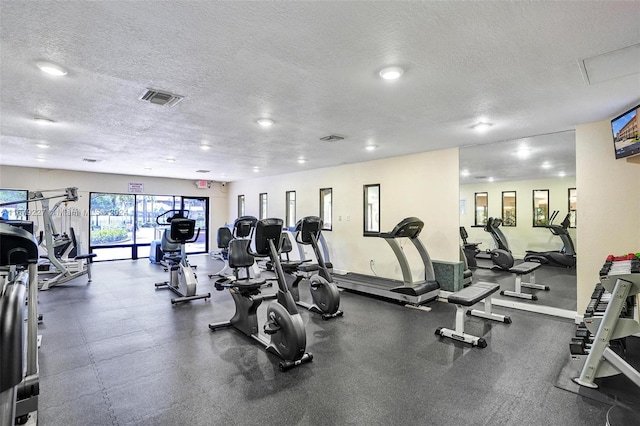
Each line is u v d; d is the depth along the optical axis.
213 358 3.09
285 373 2.79
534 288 5.41
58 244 6.60
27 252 1.94
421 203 5.68
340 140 4.72
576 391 2.48
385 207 6.25
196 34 1.90
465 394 2.46
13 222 4.11
